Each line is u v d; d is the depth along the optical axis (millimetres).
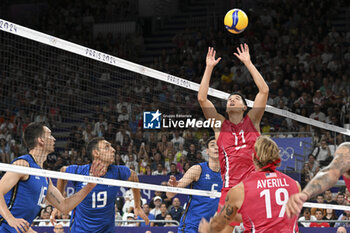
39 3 23078
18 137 15172
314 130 13227
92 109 16453
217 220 3523
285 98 15031
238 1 20594
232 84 16891
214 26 20250
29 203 4613
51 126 15281
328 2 19578
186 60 18938
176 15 22078
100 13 22391
